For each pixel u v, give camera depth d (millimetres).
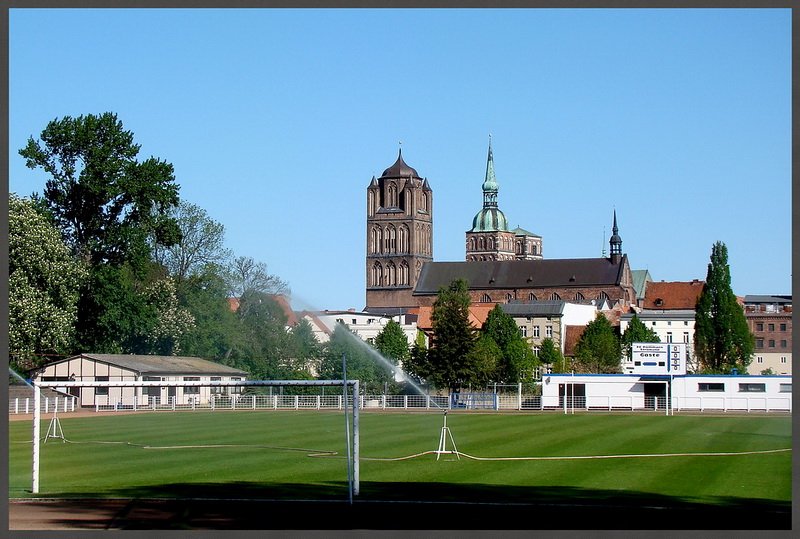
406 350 157875
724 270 174375
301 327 138750
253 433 74000
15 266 107938
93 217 123812
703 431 74375
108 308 123375
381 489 41094
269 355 139125
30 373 119875
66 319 109375
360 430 77125
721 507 35844
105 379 118938
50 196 123562
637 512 34594
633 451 57469
